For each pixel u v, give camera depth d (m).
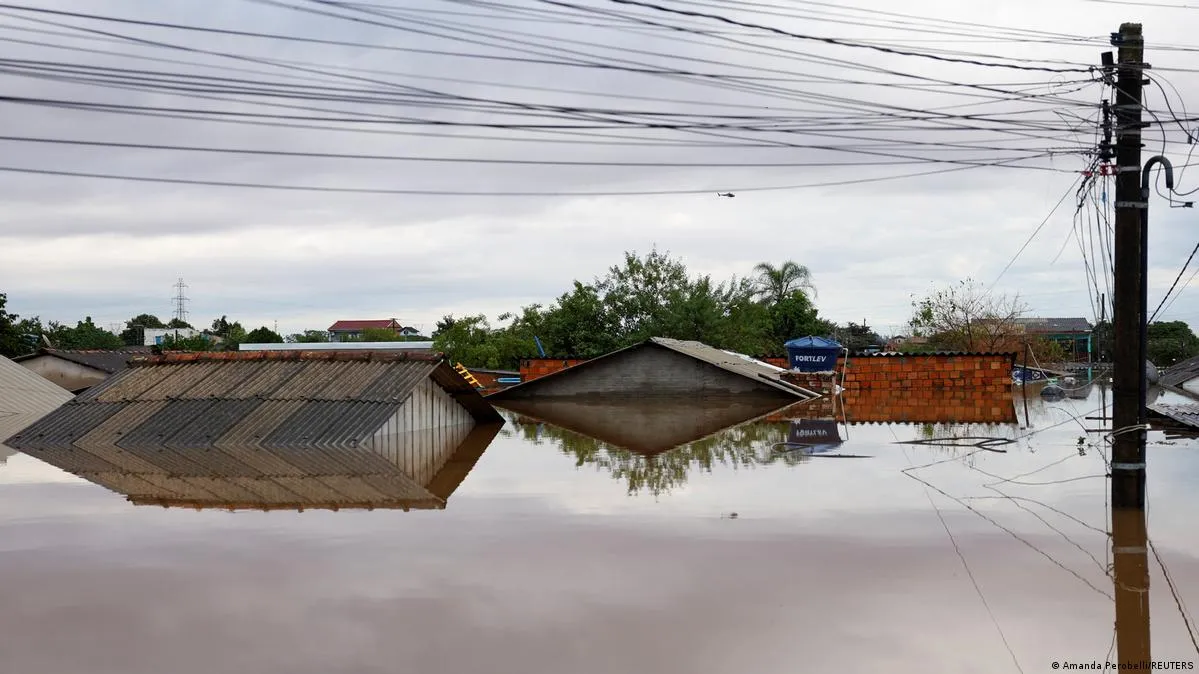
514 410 30.47
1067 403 32.06
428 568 9.78
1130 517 11.88
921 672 6.87
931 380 37.56
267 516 12.65
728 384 33.50
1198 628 7.84
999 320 55.16
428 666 7.01
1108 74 12.09
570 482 15.24
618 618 8.09
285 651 7.36
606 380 34.41
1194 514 12.20
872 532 11.26
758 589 8.92
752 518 12.11
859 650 7.31
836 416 26.95
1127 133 11.72
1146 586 9.02
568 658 7.15
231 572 9.71
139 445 20.23
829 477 15.38
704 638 7.58
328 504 13.52
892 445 19.75
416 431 21.97
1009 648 7.39
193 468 17.19
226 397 22.03
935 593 8.80
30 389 30.83
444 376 23.06
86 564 10.11
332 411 20.77
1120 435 12.06
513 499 13.74
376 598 8.73
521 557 10.20
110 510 13.20
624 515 12.41
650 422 25.89
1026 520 11.92
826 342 35.81
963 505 12.91
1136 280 11.90
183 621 8.13
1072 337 72.81
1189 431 21.06
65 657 7.28
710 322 49.03
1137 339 11.89
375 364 22.48
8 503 13.77
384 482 15.50
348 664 7.07
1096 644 7.48
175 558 10.34
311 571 9.72
